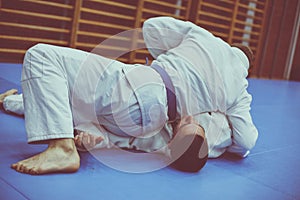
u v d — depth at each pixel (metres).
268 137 3.28
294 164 2.65
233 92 2.41
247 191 2.05
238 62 2.51
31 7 5.42
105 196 1.70
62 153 1.86
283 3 8.97
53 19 5.65
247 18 8.30
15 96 2.68
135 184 1.88
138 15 6.43
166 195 1.82
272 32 8.93
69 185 1.74
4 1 5.18
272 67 9.16
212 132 2.38
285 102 5.50
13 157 1.96
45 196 1.60
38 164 1.81
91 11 5.89
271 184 2.21
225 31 7.81
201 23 7.28
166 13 6.88
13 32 5.35
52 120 1.88
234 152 2.55
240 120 2.43
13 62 5.18
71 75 2.03
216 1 7.46
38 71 1.93
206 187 2.00
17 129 2.38
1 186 1.63
